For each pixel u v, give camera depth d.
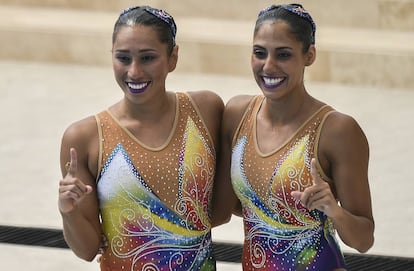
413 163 21.12
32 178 20.64
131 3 28.67
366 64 26.09
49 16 28.62
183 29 27.42
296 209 10.80
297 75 10.70
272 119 11.03
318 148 10.77
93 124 11.14
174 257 11.12
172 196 11.02
